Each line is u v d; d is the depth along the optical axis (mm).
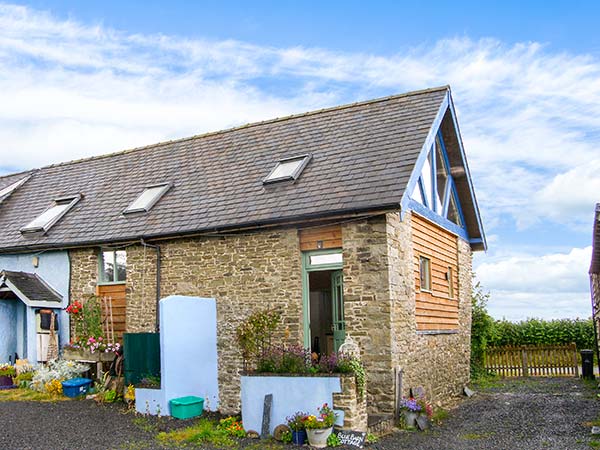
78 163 20703
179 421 11648
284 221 12578
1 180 22531
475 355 20703
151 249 14758
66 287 16234
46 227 16859
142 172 18109
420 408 11734
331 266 12516
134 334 13164
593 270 18594
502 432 11102
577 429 11086
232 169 15836
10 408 12758
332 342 13812
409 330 12789
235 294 13375
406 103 15117
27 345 15914
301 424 10078
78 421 11570
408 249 13094
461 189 17781
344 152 14070
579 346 25375
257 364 11336
